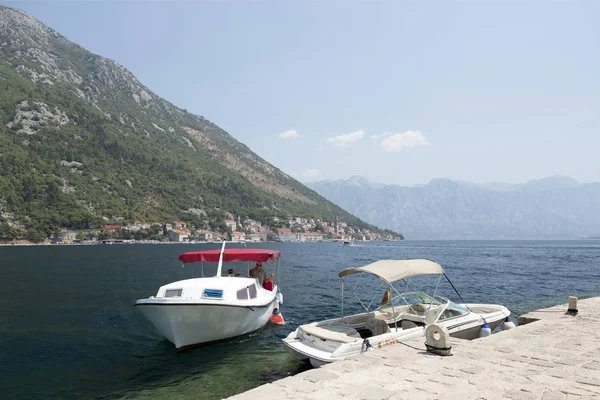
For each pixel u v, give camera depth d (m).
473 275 51.34
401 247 193.25
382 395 7.74
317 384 8.45
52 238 190.12
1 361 14.83
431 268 15.28
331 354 11.53
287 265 69.69
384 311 14.84
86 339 17.91
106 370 13.78
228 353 15.50
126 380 12.80
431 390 7.99
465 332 14.16
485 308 17.28
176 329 15.28
